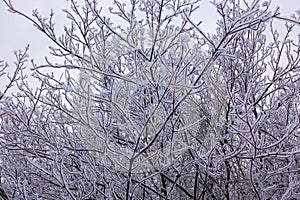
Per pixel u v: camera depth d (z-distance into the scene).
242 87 4.62
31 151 4.07
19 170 4.34
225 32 2.69
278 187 4.57
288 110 4.29
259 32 4.71
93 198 4.20
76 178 4.24
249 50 4.72
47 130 4.37
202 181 4.36
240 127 3.29
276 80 4.56
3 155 4.34
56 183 4.12
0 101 4.25
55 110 4.25
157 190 4.31
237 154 3.46
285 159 4.40
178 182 4.38
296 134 4.38
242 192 4.60
